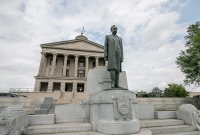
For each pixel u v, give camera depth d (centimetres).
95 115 566
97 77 723
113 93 540
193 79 1608
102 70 738
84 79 4512
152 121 651
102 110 540
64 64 4709
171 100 1605
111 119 504
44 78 4266
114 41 641
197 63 1587
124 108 511
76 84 4434
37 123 580
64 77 4397
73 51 4894
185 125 646
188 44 1752
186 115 673
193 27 1858
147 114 750
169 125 650
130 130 486
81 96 3056
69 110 653
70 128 536
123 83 770
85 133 496
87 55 4978
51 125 559
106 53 655
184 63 1655
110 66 607
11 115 437
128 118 507
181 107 728
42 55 4638
